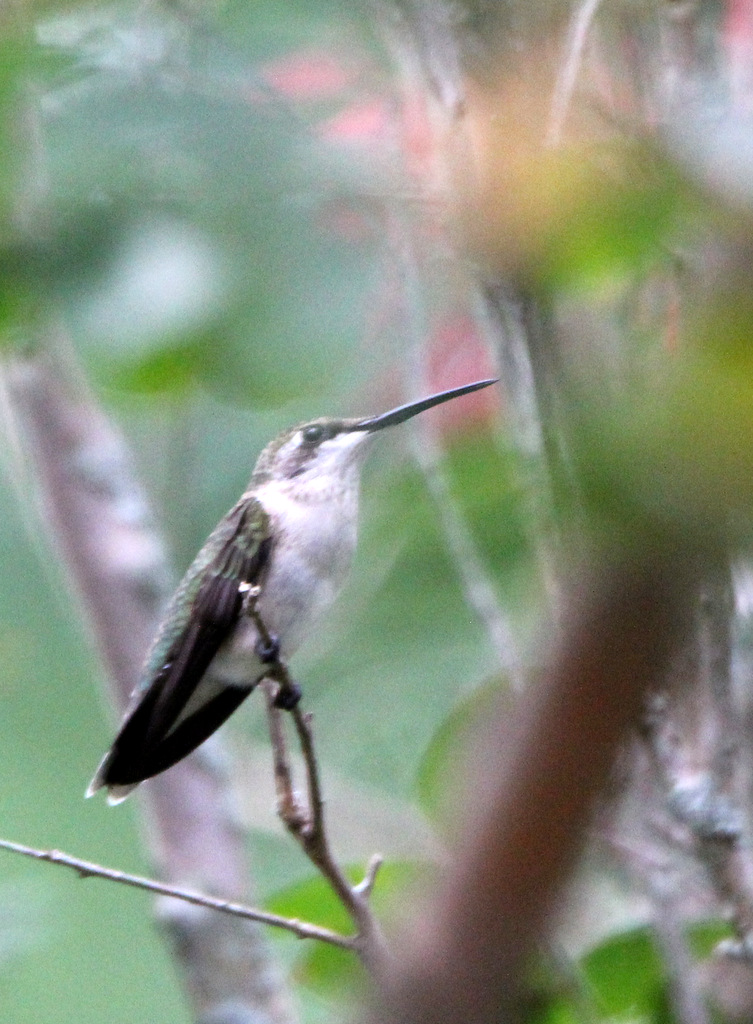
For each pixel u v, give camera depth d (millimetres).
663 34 5094
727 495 1288
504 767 1381
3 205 4566
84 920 9562
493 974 1387
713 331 1406
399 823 7531
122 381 5066
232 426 8094
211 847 7344
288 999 6922
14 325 4785
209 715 6781
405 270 5340
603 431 1393
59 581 9938
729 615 4871
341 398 6734
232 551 6797
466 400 7035
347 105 5652
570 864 1344
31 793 9789
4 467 10008
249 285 4691
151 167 4656
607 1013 6574
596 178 2105
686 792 5398
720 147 1880
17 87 4320
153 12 5434
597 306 4156
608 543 1316
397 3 5324
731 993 5598
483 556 6684
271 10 5613
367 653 7566
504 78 3420
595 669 1291
